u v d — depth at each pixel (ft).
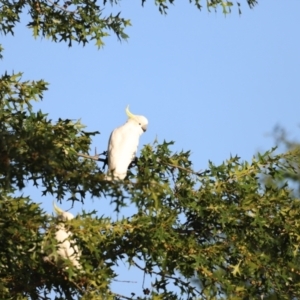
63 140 45.98
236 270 46.32
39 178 40.16
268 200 47.14
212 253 46.34
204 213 47.19
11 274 43.80
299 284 48.42
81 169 39.63
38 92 48.70
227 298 45.88
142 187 38.55
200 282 47.47
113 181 38.11
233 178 47.80
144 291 45.91
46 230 42.06
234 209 46.70
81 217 43.16
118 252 45.83
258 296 47.91
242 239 47.09
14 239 41.04
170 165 48.01
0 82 48.42
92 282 43.11
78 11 56.08
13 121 43.70
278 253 47.88
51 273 44.68
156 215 45.70
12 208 41.19
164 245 45.57
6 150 38.88
